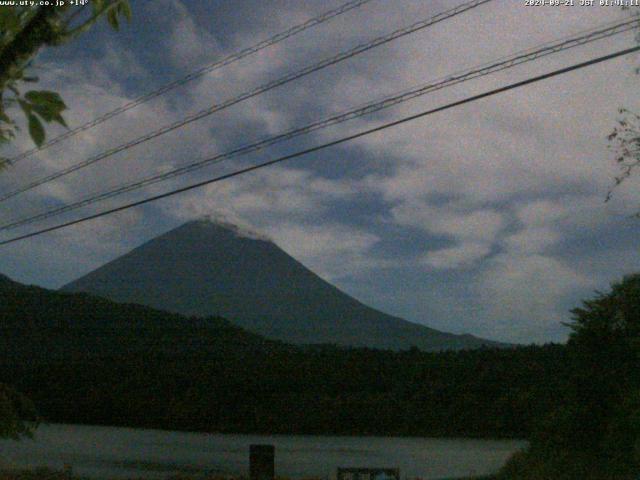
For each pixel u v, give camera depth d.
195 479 25.19
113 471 29.52
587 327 19.33
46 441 48.53
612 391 18.59
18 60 4.71
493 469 29.12
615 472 17.20
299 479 25.53
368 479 16.78
